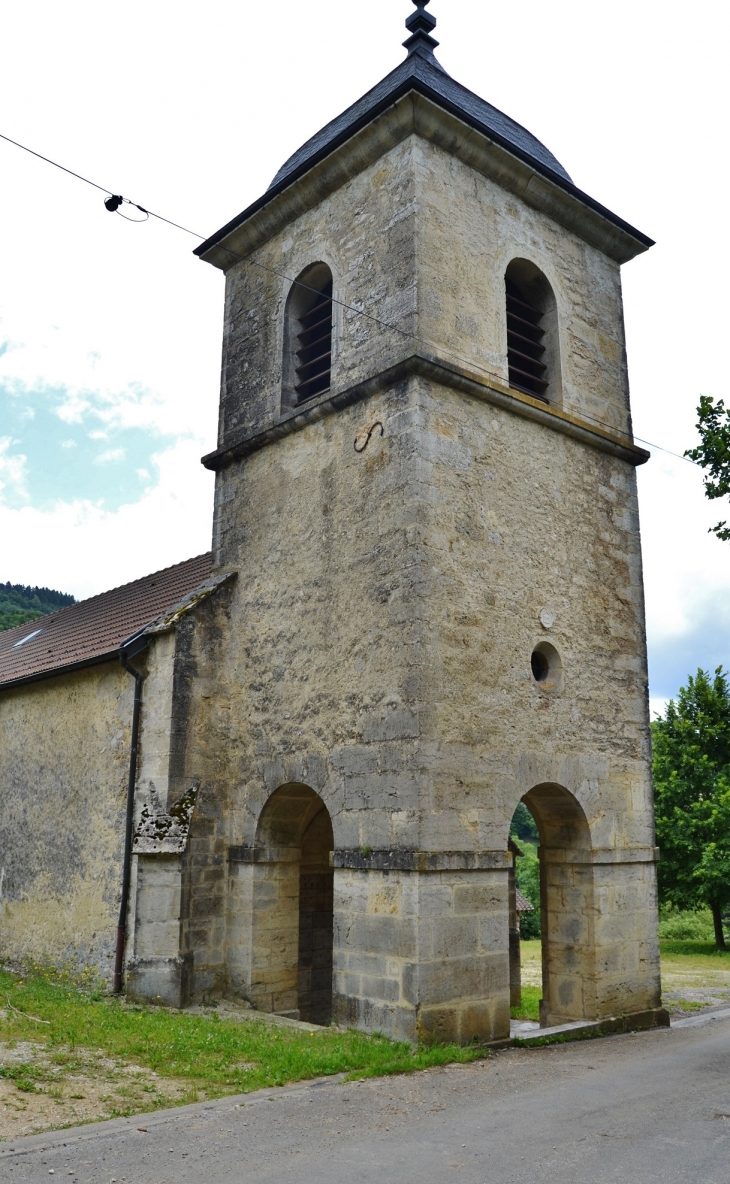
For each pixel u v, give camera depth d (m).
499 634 10.45
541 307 12.75
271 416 12.64
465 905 9.36
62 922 12.97
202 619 12.06
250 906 11.16
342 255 11.98
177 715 11.59
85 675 13.67
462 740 9.73
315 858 12.88
